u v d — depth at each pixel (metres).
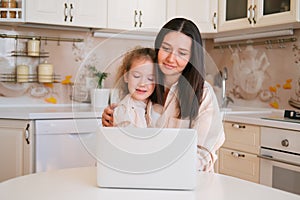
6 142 2.57
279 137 2.32
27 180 0.89
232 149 2.71
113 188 0.82
